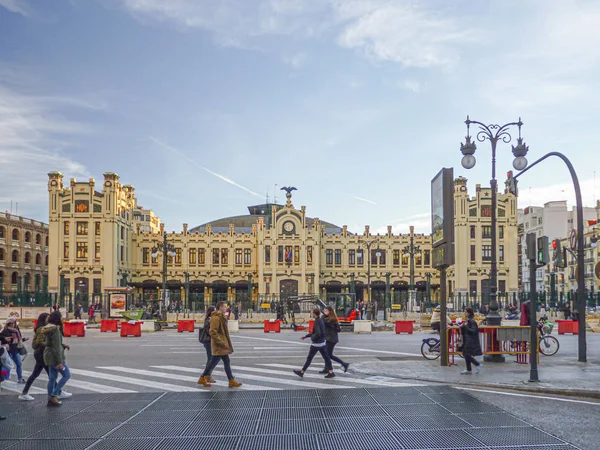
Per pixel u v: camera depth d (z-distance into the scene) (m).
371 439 10.16
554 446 9.56
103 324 40.91
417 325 46.47
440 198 18.48
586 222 104.00
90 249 78.06
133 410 12.81
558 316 49.81
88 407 13.18
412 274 62.84
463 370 17.84
